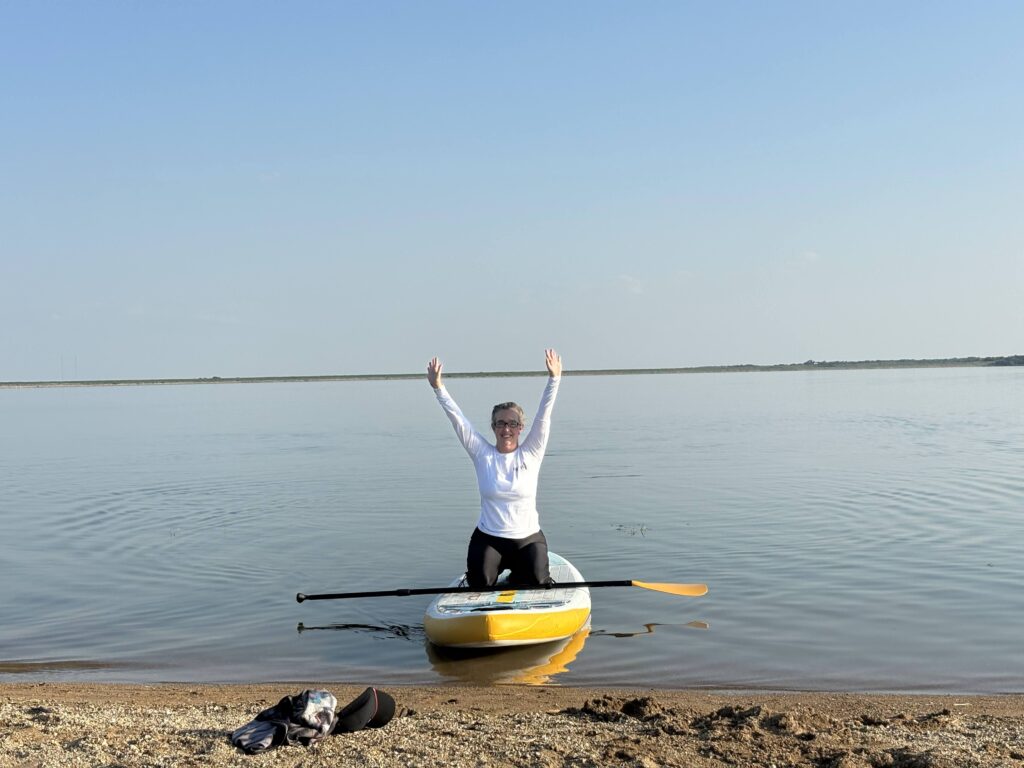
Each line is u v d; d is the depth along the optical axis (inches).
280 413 2262.6
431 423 1747.0
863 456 971.9
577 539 546.6
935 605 389.4
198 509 691.4
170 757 201.8
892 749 201.8
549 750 203.3
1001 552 483.8
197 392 5108.3
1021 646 335.0
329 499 733.3
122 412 2507.4
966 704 265.6
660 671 315.9
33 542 570.6
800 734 214.8
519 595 375.9
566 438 1283.2
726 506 654.5
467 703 270.7
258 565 496.7
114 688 294.8
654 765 193.2
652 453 1052.5
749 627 364.8
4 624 388.2
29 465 1046.4
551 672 317.7
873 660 322.0
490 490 373.4
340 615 399.2
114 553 533.6
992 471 815.7
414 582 457.4
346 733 218.7
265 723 211.5
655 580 444.8
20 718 234.1
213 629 379.2
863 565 461.1
